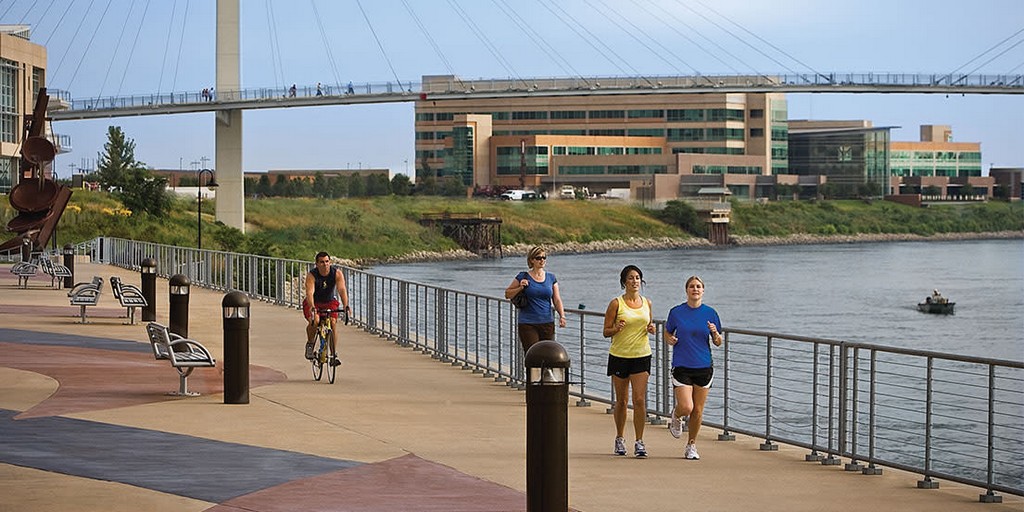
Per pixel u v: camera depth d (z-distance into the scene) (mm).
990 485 16453
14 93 147500
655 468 18125
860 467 18844
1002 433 47250
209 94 175625
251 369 28703
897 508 15773
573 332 68812
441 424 21266
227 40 177625
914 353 17562
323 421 21234
